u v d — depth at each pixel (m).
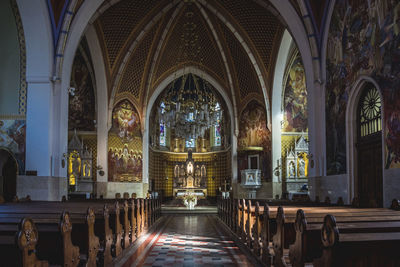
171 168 33.59
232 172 26.31
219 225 16.25
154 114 31.12
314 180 15.23
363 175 12.30
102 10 18.41
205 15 23.39
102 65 23.64
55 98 15.25
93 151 24.17
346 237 3.83
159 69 26.91
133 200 10.67
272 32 22.45
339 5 13.42
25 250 3.99
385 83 10.15
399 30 9.38
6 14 15.55
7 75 15.48
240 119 26.30
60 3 15.20
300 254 5.07
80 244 6.33
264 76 24.34
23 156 15.02
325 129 14.88
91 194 22.95
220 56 25.84
